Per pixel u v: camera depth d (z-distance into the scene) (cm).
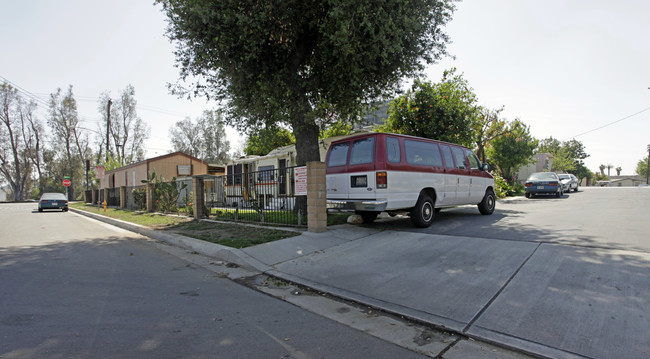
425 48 990
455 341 311
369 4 796
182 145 5466
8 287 471
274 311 395
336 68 937
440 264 511
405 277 476
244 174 1095
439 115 1442
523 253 519
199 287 489
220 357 282
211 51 899
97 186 3641
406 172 754
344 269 538
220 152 5556
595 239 574
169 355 283
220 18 834
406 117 1496
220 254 676
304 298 443
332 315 382
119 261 655
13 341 304
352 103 980
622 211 948
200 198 1232
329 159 837
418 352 294
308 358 282
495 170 2514
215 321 361
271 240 728
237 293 462
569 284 396
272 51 952
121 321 356
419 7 872
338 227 812
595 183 7669
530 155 2531
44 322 349
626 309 331
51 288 468
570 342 287
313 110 941
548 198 1741
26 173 5062
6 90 4516
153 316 372
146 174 2294
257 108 945
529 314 339
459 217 971
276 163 1758
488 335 311
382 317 373
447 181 865
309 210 774
